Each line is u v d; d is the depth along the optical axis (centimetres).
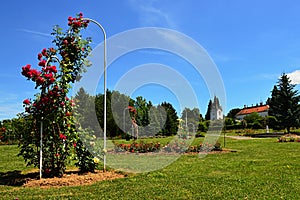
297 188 595
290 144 1866
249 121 4506
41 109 691
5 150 1705
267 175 746
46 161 708
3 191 589
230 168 872
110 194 554
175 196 540
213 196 537
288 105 3806
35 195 554
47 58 713
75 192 575
